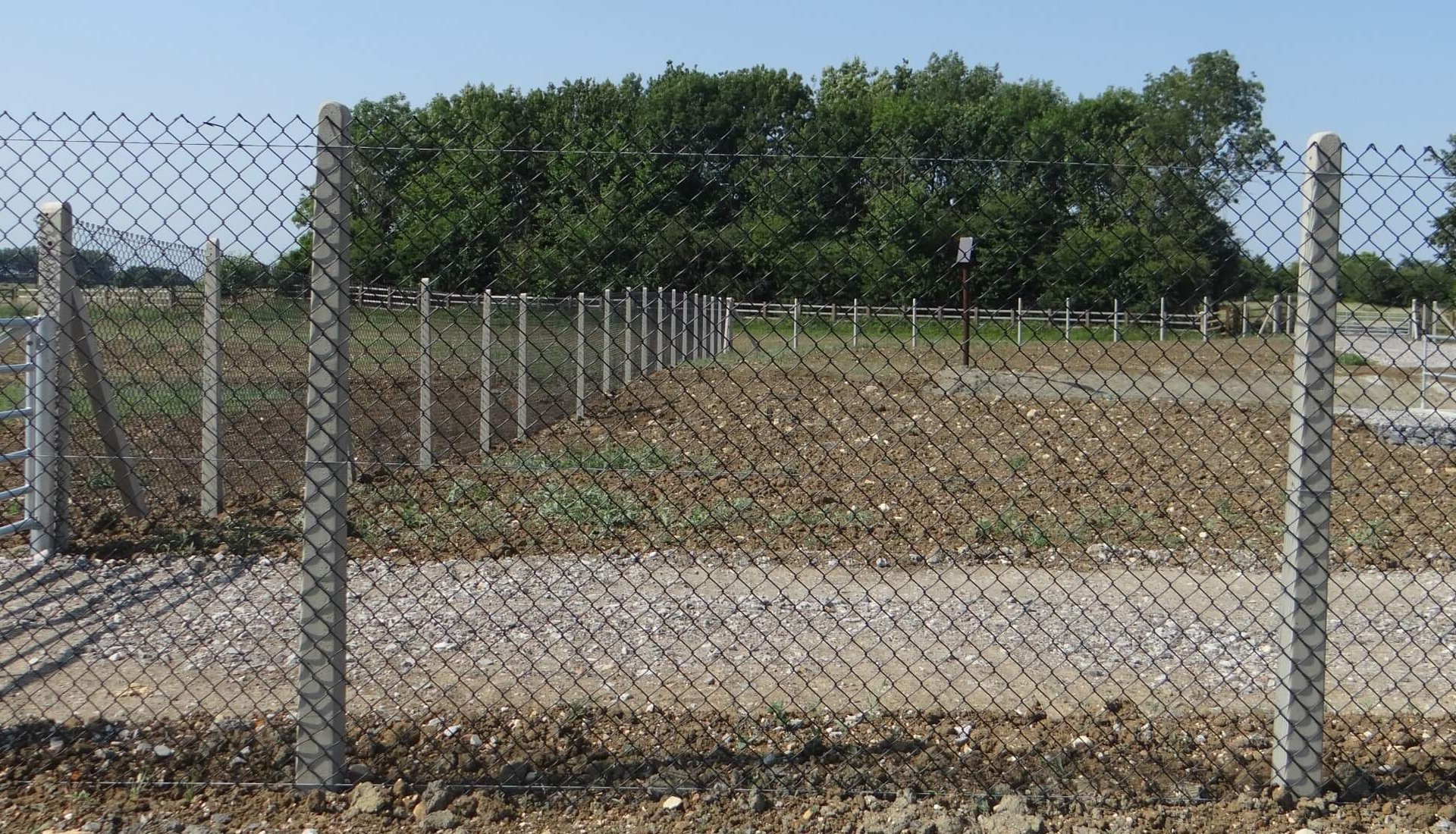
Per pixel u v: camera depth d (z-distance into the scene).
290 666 5.28
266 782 4.07
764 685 5.08
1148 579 6.90
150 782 4.05
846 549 7.53
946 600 6.46
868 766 4.20
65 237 6.88
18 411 6.95
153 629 5.82
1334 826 3.83
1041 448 11.68
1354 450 11.59
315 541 3.84
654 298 15.08
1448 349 17.19
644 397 15.36
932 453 11.43
